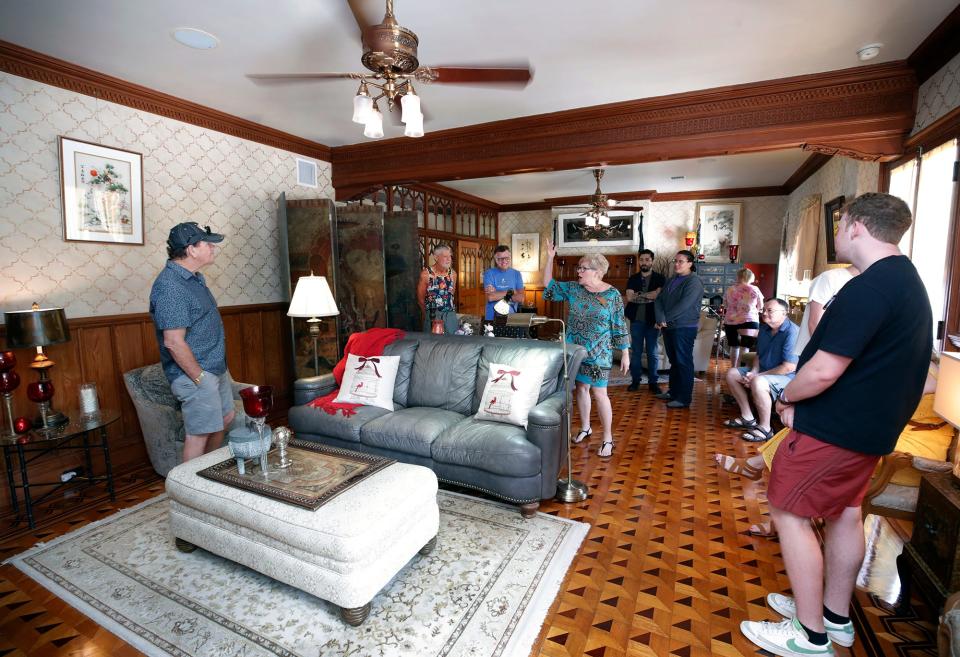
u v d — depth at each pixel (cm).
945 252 260
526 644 166
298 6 228
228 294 404
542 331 368
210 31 252
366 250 455
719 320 656
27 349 286
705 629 173
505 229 955
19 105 277
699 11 233
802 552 151
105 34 255
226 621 178
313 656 161
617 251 846
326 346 437
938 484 168
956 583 153
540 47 271
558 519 250
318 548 171
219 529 201
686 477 302
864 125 307
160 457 302
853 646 164
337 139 456
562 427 270
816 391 138
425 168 447
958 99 244
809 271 545
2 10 230
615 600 188
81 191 305
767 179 693
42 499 276
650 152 362
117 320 325
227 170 396
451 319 440
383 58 182
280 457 222
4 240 275
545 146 396
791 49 274
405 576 202
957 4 226
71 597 192
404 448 273
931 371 227
